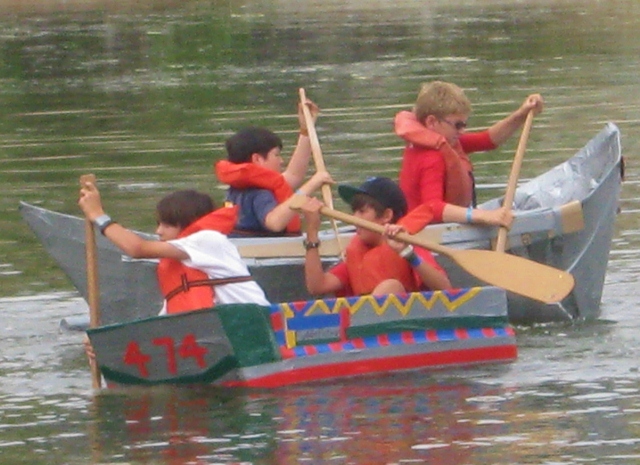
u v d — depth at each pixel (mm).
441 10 94000
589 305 23266
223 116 48844
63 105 53719
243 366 18188
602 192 23391
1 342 22062
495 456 15031
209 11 99938
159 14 98438
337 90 55281
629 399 17250
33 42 80312
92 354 19031
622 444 15336
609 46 67500
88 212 18750
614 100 48781
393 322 19047
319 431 16172
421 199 22875
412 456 15102
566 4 93875
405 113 23578
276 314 18359
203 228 19109
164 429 16547
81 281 22125
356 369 18719
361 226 20188
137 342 18469
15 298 25141
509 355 19656
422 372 19078
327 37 78625
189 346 18219
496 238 22625
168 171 37875
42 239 22031
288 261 21891
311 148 23484
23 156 41438
